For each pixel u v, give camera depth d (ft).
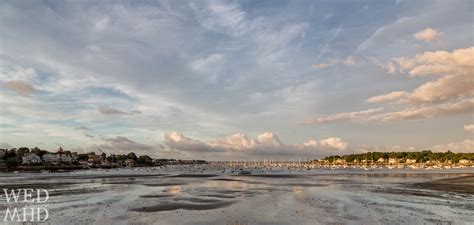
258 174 438.81
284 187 212.84
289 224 95.55
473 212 114.93
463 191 182.39
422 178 320.50
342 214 110.73
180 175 414.00
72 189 202.69
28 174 486.79
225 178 329.72
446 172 497.87
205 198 152.56
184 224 95.45
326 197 156.46
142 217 105.60
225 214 110.52
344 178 327.88
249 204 132.87
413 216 107.55
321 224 95.71
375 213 112.68
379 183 248.93
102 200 146.61
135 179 318.04
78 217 105.50
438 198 152.35
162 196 161.38
